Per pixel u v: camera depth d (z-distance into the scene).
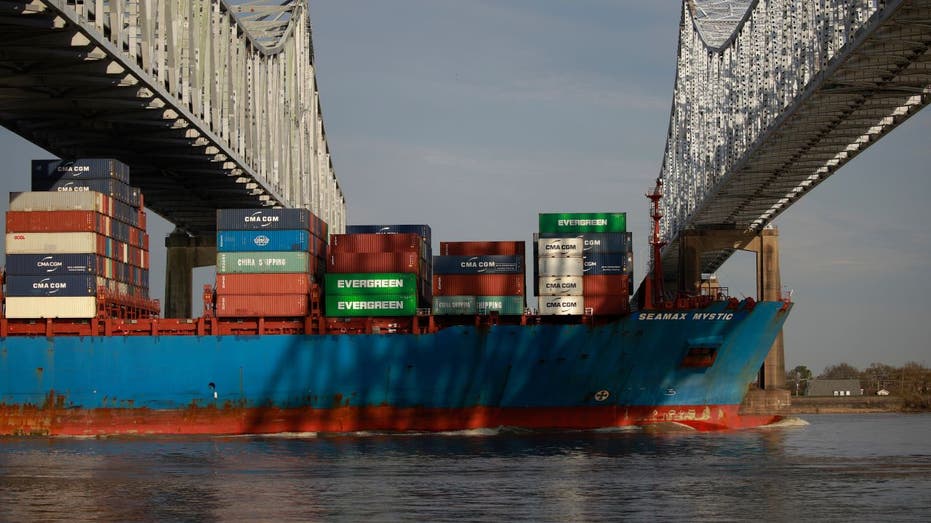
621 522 130.38
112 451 188.25
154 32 196.50
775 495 146.12
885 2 172.25
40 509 138.88
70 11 158.25
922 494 147.00
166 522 131.38
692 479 158.25
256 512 136.25
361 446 190.75
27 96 197.12
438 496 145.25
